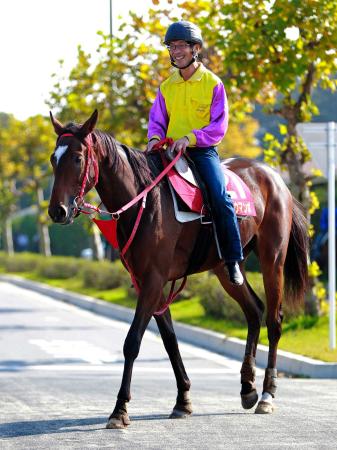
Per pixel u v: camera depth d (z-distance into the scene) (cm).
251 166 1158
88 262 3916
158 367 1700
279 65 1955
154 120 1055
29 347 1975
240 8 1961
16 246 6862
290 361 1625
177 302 2633
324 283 3127
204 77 1036
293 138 2072
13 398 1201
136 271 989
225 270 1115
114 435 915
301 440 884
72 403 1151
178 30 1021
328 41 1927
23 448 856
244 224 1093
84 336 2192
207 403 1151
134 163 992
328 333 1894
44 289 3681
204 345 2022
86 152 946
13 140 4803
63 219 933
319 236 3294
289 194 1185
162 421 998
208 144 1024
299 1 1895
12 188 5550
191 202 1007
